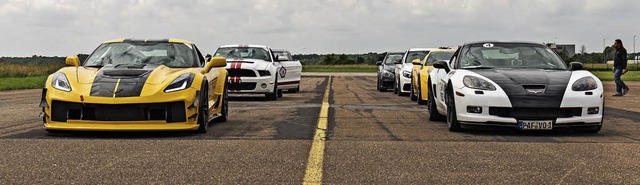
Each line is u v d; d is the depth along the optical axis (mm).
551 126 7125
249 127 8117
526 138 6953
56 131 7250
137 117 6898
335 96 16594
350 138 6910
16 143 6383
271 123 8680
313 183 4426
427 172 4848
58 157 5512
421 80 12711
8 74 32094
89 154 5688
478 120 7242
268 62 14961
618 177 4660
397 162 5293
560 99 7117
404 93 17250
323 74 54594
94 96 6852
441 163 5250
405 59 17469
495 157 5566
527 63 8242
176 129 6961
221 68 9016
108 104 6809
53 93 6988
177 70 7598
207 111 7594
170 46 8383
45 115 7035
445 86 8094
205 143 6449
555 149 6070
